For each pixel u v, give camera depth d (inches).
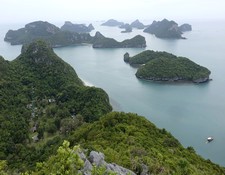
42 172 1389.0
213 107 6555.1
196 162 3068.4
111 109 6240.2
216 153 4601.4
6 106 5659.5
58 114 5718.5
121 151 2465.6
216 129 5423.2
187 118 5959.6
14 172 3383.4
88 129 3617.1
